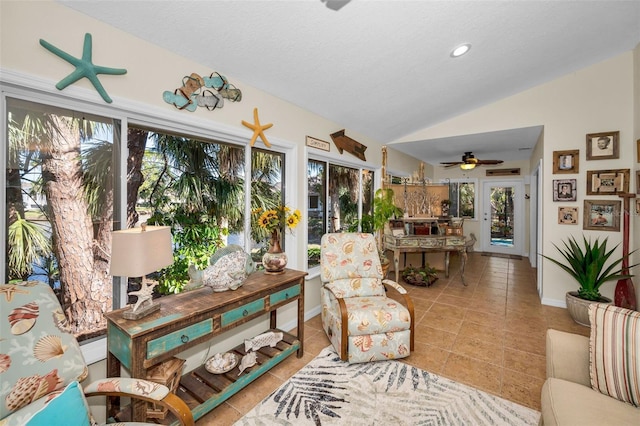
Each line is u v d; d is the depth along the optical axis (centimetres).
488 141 442
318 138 315
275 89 245
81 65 140
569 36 248
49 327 112
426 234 458
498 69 282
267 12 157
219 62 197
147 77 168
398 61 231
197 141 213
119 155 166
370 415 168
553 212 349
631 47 297
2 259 129
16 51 123
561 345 144
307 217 309
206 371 188
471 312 327
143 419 129
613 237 316
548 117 348
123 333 136
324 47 197
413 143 457
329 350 243
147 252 140
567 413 113
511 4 190
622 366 119
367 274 277
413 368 216
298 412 171
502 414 169
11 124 131
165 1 140
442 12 182
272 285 204
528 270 523
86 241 156
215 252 207
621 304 281
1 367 97
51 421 88
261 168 263
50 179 144
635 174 295
